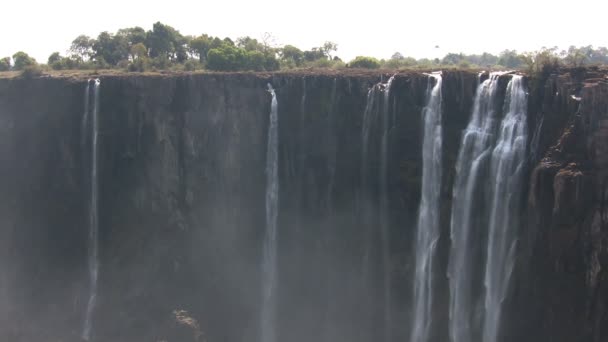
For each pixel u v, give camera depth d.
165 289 60.94
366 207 61.38
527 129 52.03
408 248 59.78
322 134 62.22
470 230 55.25
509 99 52.97
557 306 48.50
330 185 62.25
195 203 62.69
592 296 46.62
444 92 57.41
